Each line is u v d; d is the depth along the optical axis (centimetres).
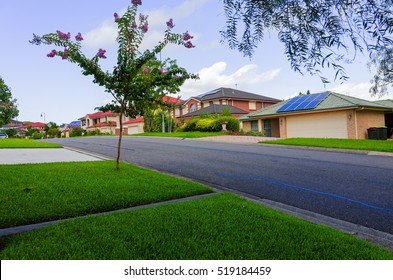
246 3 196
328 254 288
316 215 434
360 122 1852
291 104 2217
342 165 859
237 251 292
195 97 3822
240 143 1648
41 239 316
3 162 902
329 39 173
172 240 315
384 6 163
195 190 542
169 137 2202
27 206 433
